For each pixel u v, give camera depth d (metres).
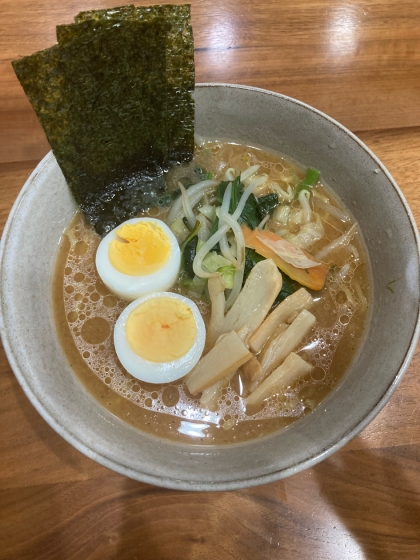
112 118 0.21
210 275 0.22
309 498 0.19
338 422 0.17
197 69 0.28
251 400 0.20
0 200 0.24
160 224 0.23
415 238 0.20
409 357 0.17
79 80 0.19
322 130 0.23
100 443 0.16
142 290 0.22
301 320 0.21
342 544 0.18
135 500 0.18
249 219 0.24
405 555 0.18
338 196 0.24
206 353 0.21
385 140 0.26
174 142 0.24
